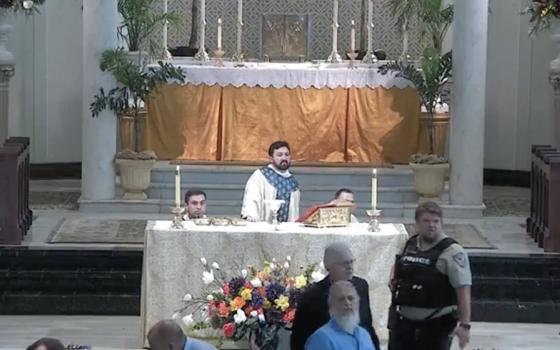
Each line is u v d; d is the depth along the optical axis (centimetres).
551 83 1923
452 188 1808
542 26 1923
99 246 1523
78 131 2172
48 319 1405
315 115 1950
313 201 1825
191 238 1212
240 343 1206
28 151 1664
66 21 2155
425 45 2045
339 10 2169
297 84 1936
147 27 1900
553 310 1424
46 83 2148
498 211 1877
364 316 940
